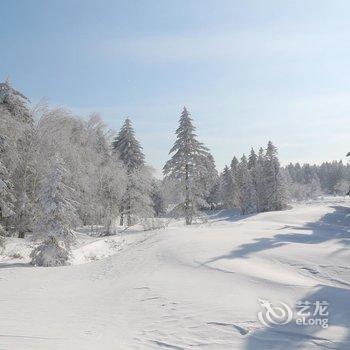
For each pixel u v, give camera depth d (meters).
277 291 12.67
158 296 12.96
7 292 15.29
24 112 36.28
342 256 17.39
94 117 49.81
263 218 46.94
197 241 22.95
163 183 48.56
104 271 19.45
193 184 43.25
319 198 128.62
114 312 11.60
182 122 44.06
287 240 22.70
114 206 44.91
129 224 49.47
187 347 8.27
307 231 27.61
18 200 34.75
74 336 9.26
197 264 17.55
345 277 14.62
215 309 10.95
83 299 13.70
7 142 29.95
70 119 42.72
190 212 43.38
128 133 53.62
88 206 41.78
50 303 13.19
